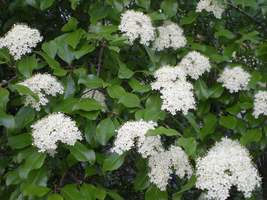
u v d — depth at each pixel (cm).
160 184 50
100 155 52
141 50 63
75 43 55
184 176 53
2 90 50
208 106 61
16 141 50
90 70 61
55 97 53
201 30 75
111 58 58
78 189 50
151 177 50
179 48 65
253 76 63
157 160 50
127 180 73
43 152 49
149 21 60
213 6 68
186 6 77
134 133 49
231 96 63
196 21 73
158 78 55
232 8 73
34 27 72
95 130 51
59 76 55
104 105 54
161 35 63
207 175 47
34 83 52
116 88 53
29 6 67
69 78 54
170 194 62
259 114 60
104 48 59
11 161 56
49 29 72
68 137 48
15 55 54
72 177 54
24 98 52
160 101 54
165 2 66
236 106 61
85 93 54
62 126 48
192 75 61
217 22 70
